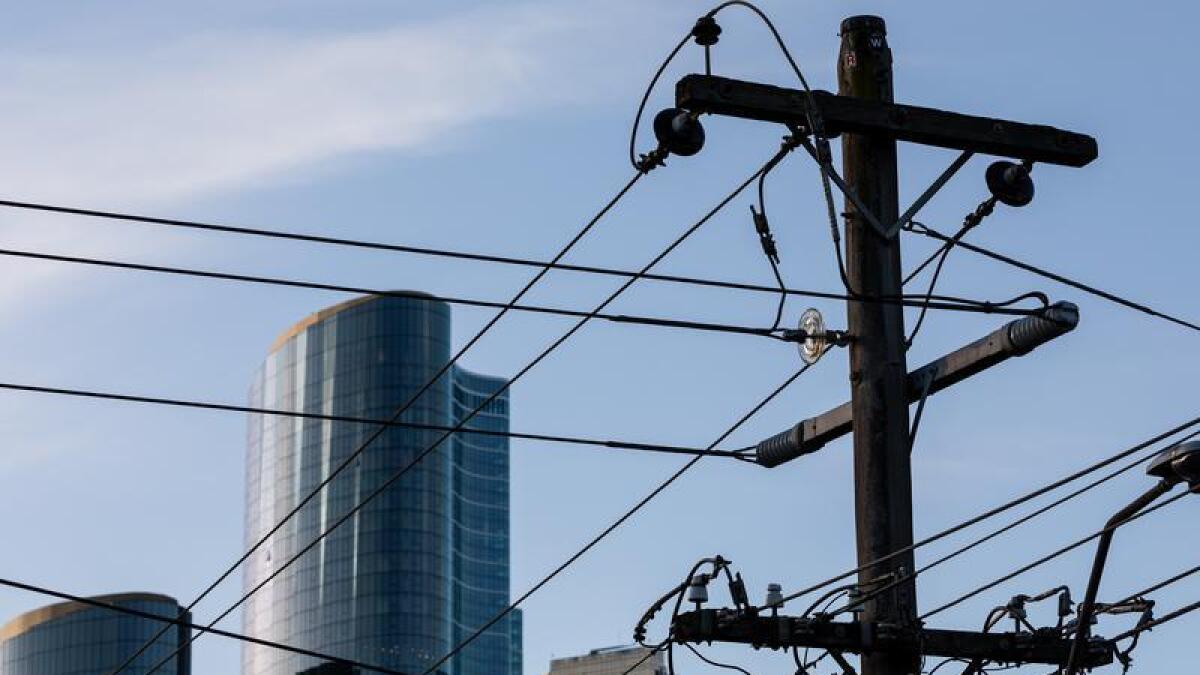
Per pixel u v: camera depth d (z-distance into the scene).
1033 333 20.16
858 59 20.92
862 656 20.25
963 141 20.72
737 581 20.50
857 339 20.64
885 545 20.16
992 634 20.70
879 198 20.58
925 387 20.55
